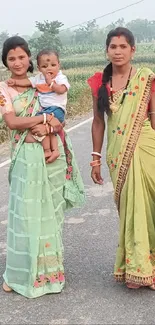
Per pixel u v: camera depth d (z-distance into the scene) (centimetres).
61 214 419
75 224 576
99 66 5278
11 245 407
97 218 595
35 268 398
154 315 378
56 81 395
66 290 417
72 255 488
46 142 397
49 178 404
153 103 398
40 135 393
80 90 2073
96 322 370
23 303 398
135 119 393
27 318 378
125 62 391
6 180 782
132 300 399
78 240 526
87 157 925
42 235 399
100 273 447
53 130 395
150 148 396
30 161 396
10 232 407
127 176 397
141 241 393
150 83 391
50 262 405
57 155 401
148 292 411
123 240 404
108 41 393
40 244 400
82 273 448
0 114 408
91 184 742
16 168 403
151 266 401
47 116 393
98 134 423
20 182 398
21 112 399
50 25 5938
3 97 395
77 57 6875
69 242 521
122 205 402
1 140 1127
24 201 394
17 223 399
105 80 400
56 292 409
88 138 1138
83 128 1296
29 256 397
